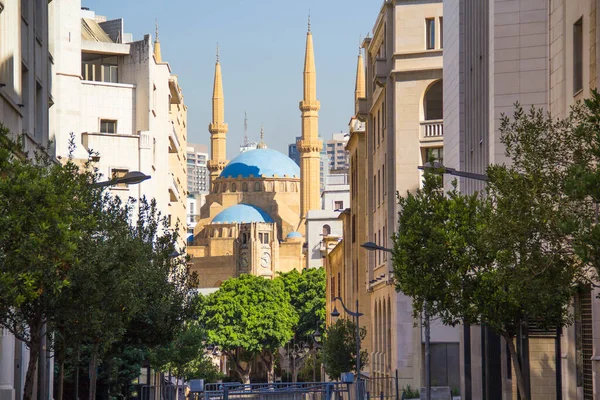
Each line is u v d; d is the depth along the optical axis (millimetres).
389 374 100625
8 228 29734
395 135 98125
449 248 43688
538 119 34688
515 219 33344
